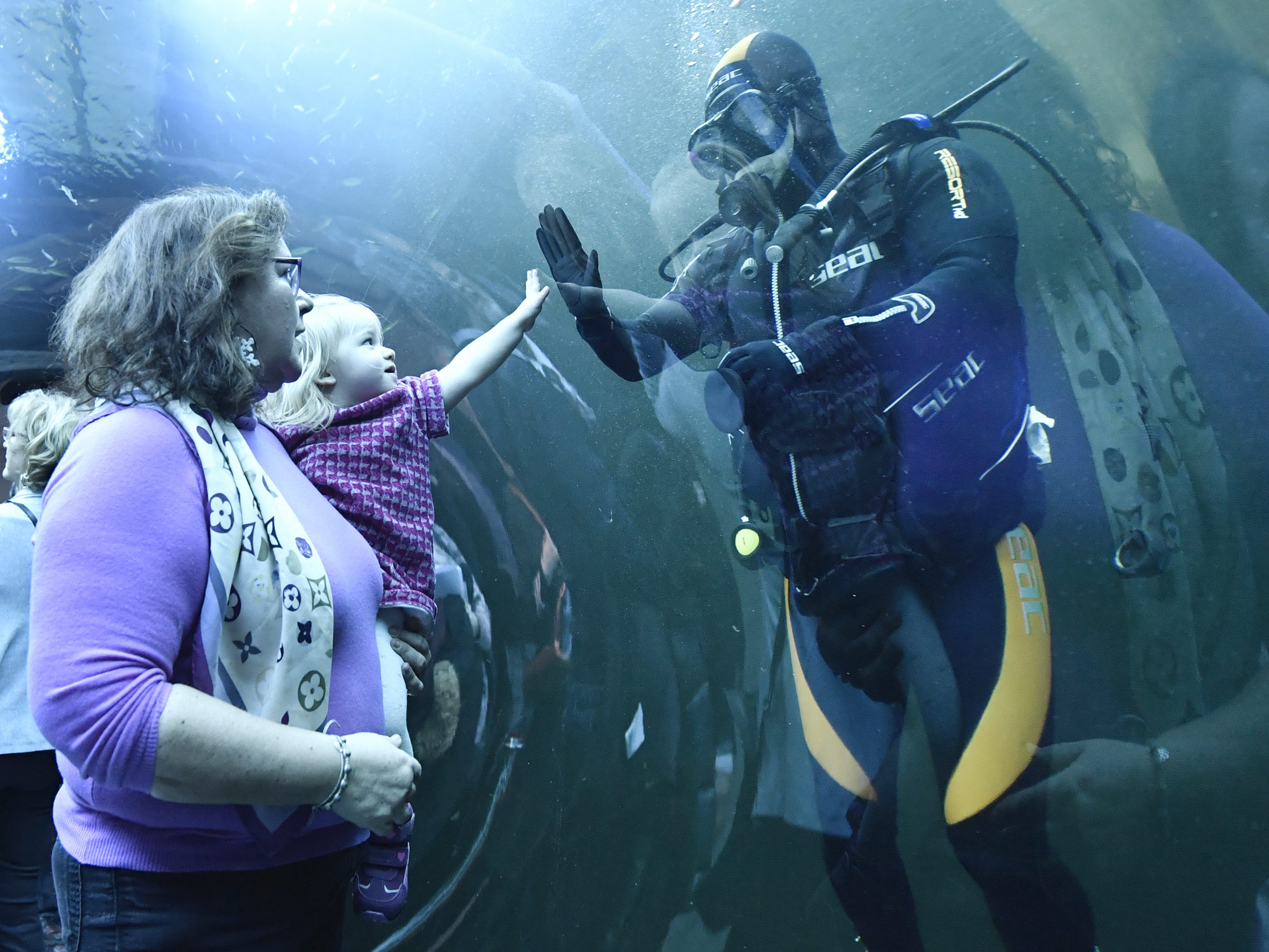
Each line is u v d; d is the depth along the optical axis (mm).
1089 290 1827
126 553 756
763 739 2125
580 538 2688
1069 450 1729
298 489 1045
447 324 2953
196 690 790
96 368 848
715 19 2275
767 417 1723
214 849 877
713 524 2270
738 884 2098
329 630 912
